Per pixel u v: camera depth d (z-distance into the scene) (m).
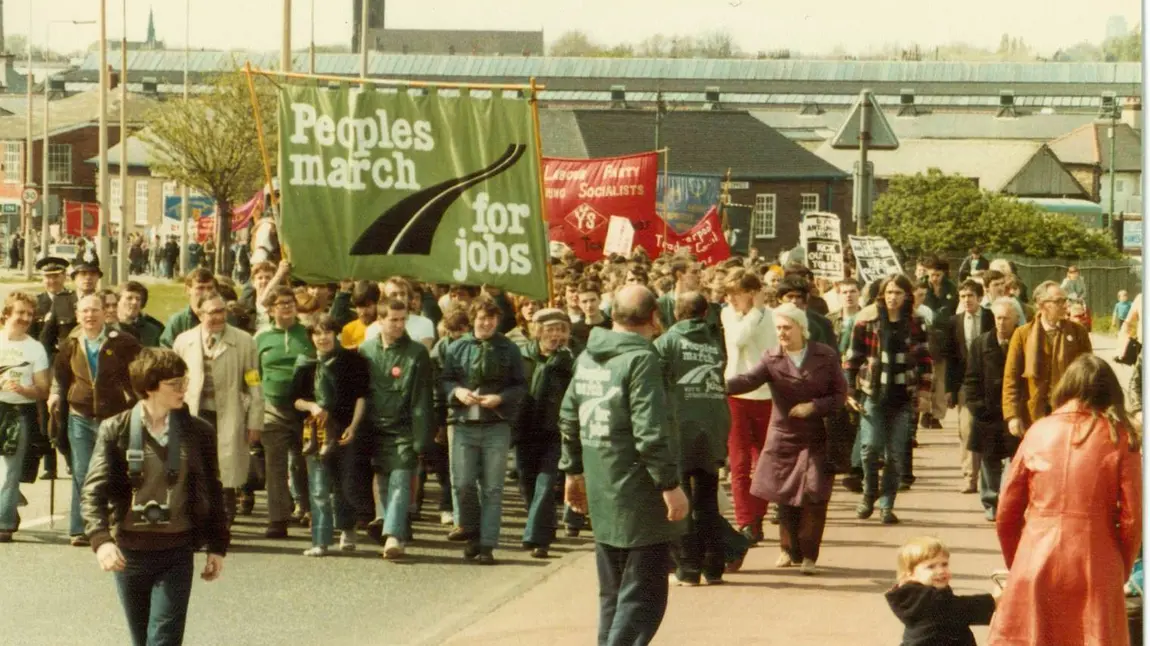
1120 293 56.12
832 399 12.73
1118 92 184.00
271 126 81.94
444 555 14.20
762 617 11.24
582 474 9.97
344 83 15.55
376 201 15.57
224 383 14.31
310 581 13.01
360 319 16.16
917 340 15.73
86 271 15.95
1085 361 8.29
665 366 9.42
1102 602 8.07
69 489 18.14
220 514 8.52
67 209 110.94
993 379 15.20
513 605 11.95
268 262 16.95
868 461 15.54
